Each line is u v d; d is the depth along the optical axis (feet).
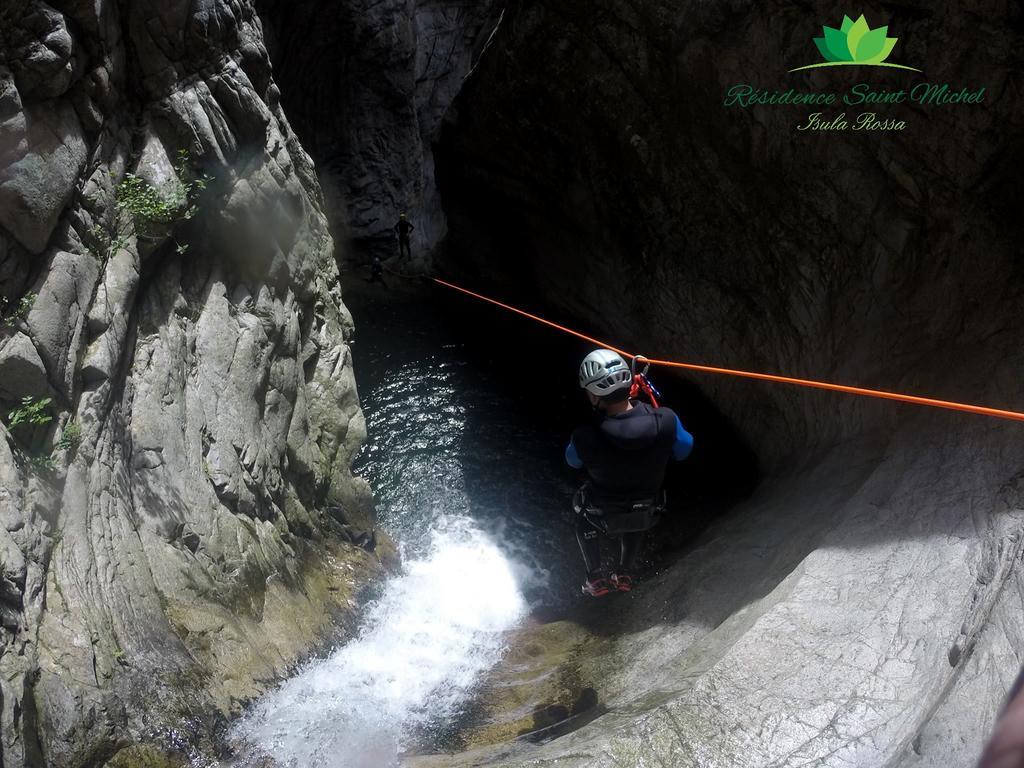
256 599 21.25
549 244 47.21
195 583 19.17
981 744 10.39
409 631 25.52
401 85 67.77
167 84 21.26
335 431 28.66
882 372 25.61
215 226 23.44
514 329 50.44
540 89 40.34
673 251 37.76
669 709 13.32
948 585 14.65
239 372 23.29
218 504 21.04
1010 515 15.34
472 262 55.01
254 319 24.63
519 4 40.34
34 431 16.06
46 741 13.55
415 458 37.47
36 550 14.89
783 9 27.43
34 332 16.25
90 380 17.83
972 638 12.42
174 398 20.57
